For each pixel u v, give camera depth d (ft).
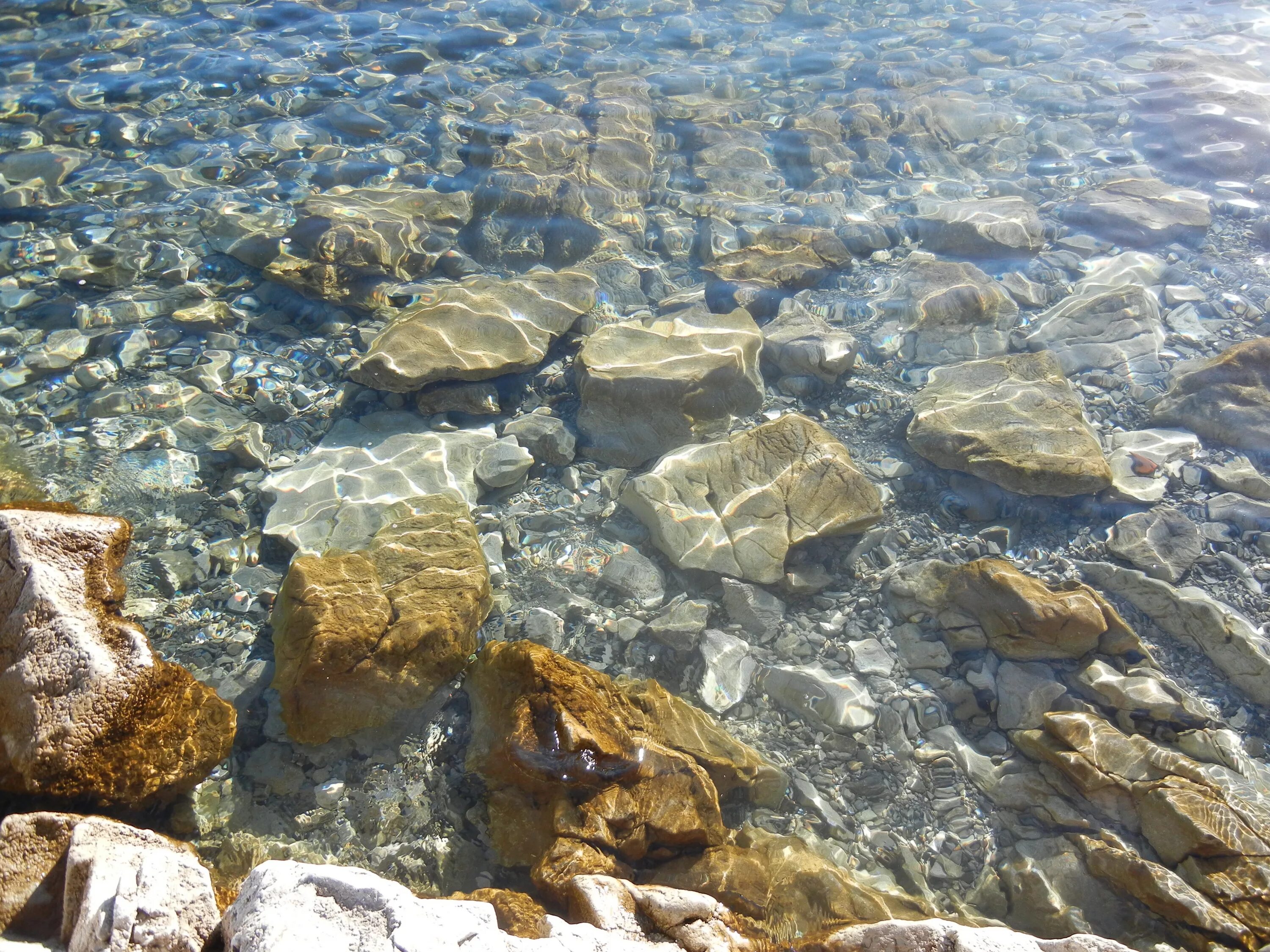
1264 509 5.82
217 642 5.12
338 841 4.51
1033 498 5.97
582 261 7.25
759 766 4.81
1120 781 4.74
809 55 9.84
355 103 8.61
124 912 3.46
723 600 5.48
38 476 5.65
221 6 10.07
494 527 5.73
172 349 6.47
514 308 6.68
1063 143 8.68
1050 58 9.91
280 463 5.91
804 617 5.46
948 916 4.49
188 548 5.48
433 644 4.91
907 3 11.13
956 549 5.74
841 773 4.93
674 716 4.90
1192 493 5.95
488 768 4.70
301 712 4.71
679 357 6.30
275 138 8.14
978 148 8.61
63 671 4.35
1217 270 7.40
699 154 8.31
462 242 7.30
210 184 7.62
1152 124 8.90
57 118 8.17
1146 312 6.97
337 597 4.92
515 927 3.92
